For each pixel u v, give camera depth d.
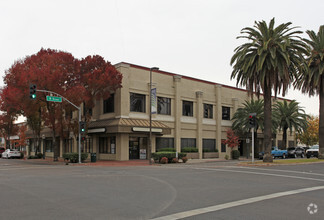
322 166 25.50
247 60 28.50
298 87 34.66
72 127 35.88
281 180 16.06
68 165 30.33
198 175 18.58
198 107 44.00
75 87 32.88
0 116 54.97
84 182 15.23
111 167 26.70
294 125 50.62
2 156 53.50
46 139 55.16
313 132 65.94
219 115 47.09
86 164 31.14
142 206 9.31
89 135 40.34
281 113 51.00
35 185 14.18
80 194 11.55
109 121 36.66
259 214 8.20
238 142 45.59
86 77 33.50
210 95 46.56
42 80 32.00
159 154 32.59
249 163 27.77
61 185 14.12
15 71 33.97
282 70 27.33
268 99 28.83
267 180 16.03
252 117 27.97
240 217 7.87
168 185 14.04
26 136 58.09
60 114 34.72
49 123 36.75
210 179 16.47
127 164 30.64
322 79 33.88
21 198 10.77
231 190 12.52
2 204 9.73
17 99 33.00
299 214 8.20
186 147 42.16
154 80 39.50
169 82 41.19
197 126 44.00
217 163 32.31
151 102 32.22
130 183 14.78
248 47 28.08
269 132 28.78
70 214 8.30
